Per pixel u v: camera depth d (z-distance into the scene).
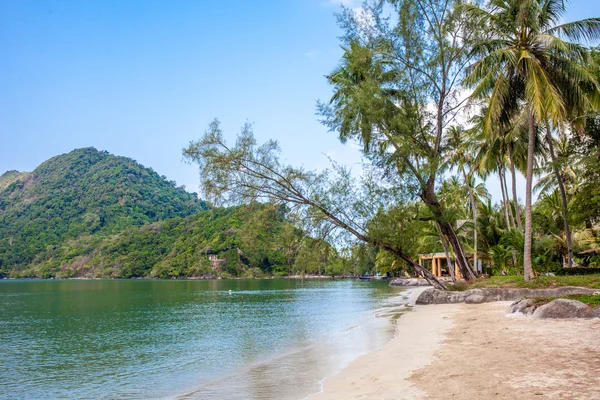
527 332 12.17
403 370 9.46
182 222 170.88
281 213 23.41
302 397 8.35
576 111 22.83
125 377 12.69
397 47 23.44
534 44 22.08
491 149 32.06
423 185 23.25
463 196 45.81
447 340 12.69
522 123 28.72
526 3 20.84
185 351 16.67
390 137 22.84
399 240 24.22
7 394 11.33
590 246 36.41
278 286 80.50
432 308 24.48
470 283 27.25
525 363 8.59
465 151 35.44
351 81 24.98
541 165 35.19
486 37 22.98
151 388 11.04
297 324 23.66
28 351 18.30
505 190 37.75
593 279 20.64
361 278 113.50
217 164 22.06
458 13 22.62
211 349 16.73
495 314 17.47
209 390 9.82
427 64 23.31
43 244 187.50
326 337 17.75
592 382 6.89
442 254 56.03
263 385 9.81
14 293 68.31
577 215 28.14
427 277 26.69
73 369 14.38
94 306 42.28
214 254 141.88
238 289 71.12
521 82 22.98
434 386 7.70
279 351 15.17
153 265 153.50
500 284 24.38
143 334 22.38
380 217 23.08
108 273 154.88
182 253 149.25
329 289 65.00
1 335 23.36
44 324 28.30
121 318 31.05
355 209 22.98
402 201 23.17
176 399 9.39
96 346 19.14
